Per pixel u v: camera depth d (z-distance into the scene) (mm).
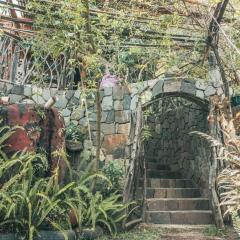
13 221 5355
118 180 7047
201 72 7664
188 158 8883
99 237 5957
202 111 8047
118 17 6074
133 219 6859
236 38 7043
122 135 7613
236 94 7492
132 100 7684
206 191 7805
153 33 6637
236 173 5383
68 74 8180
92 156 7586
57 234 5445
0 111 6219
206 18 6594
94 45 5820
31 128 6312
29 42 6906
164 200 7648
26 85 8055
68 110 7902
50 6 5785
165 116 10039
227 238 6191
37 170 6125
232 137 6203
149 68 8117
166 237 6242
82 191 6277
